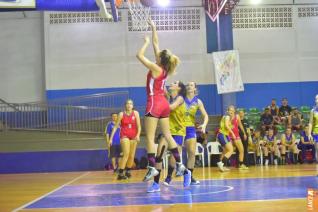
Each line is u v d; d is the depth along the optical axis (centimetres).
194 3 1831
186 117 755
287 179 788
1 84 1794
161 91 599
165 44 1819
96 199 561
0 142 1488
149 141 598
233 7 1723
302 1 1858
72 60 1791
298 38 1845
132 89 1800
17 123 1706
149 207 458
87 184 833
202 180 821
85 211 446
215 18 1644
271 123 1562
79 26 1798
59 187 784
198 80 1816
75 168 1491
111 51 1803
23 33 1808
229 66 1702
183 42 1823
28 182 986
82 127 1644
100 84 1794
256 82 1828
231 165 1432
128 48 1806
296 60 1839
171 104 696
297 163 1482
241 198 514
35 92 1800
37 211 465
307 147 1486
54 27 1791
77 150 1496
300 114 1600
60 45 1789
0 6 754
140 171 1297
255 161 1483
